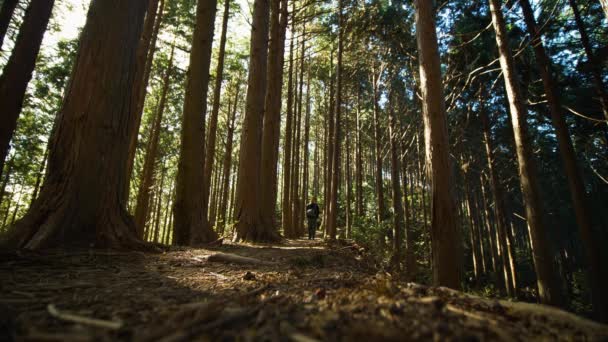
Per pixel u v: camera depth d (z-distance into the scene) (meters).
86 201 4.04
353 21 13.95
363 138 26.39
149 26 10.45
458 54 11.91
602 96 7.99
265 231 8.48
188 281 2.80
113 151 4.43
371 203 24.02
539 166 16.16
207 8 7.29
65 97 4.29
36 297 1.93
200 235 6.61
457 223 3.65
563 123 7.38
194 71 7.02
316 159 35.16
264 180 10.02
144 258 3.92
